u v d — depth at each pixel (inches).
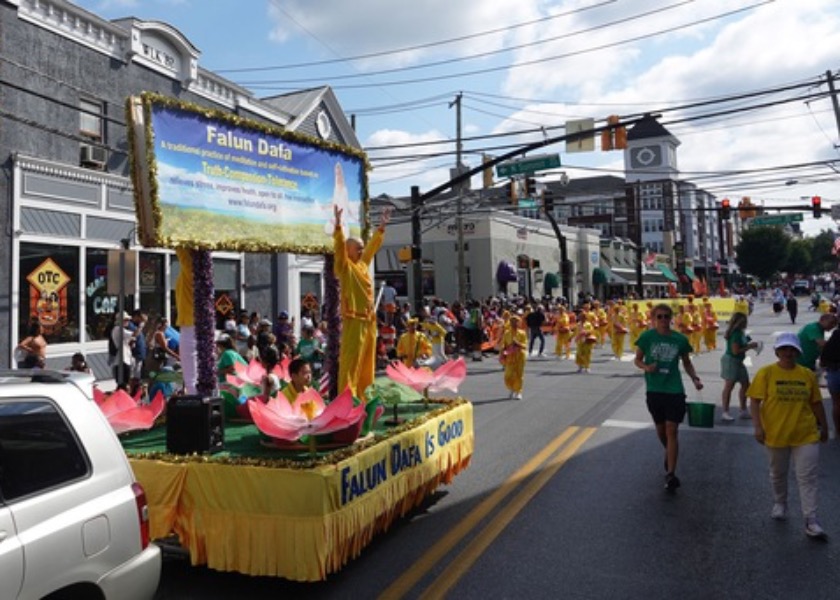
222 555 172.4
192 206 244.7
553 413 436.5
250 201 269.4
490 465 301.3
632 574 181.5
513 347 504.4
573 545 202.8
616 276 2017.7
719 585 174.1
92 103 566.9
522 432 376.2
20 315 496.1
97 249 564.7
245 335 582.6
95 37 565.6
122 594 124.4
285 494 168.1
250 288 760.3
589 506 239.9
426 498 251.0
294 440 199.9
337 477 171.8
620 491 258.1
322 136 877.8
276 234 279.6
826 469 285.7
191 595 172.1
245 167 268.1
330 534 167.8
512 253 1507.1
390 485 203.8
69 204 537.0
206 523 175.2
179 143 241.1
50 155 522.6
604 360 792.9
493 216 1434.5
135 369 498.6
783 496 223.0
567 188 3006.9
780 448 216.2
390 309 850.8
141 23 604.7
